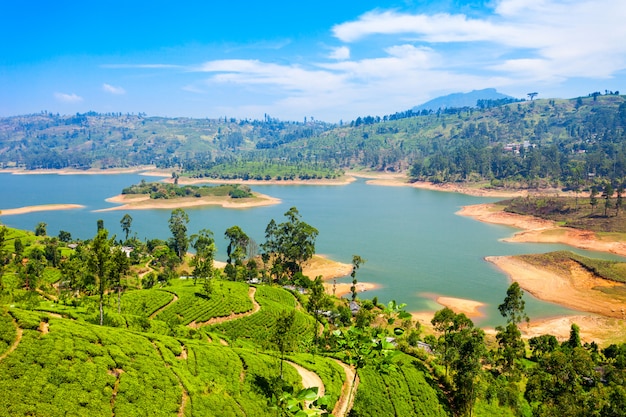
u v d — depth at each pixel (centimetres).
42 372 4362
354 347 2362
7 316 4922
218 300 10538
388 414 6256
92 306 8462
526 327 11175
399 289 13850
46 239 16775
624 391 6241
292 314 6075
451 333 8756
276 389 2208
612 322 11344
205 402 5038
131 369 5062
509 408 7131
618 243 18250
